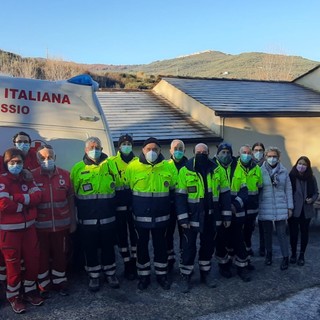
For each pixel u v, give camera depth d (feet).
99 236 16.35
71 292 16.22
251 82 57.98
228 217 17.10
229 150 17.79
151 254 21.63
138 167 16.14
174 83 52.01
